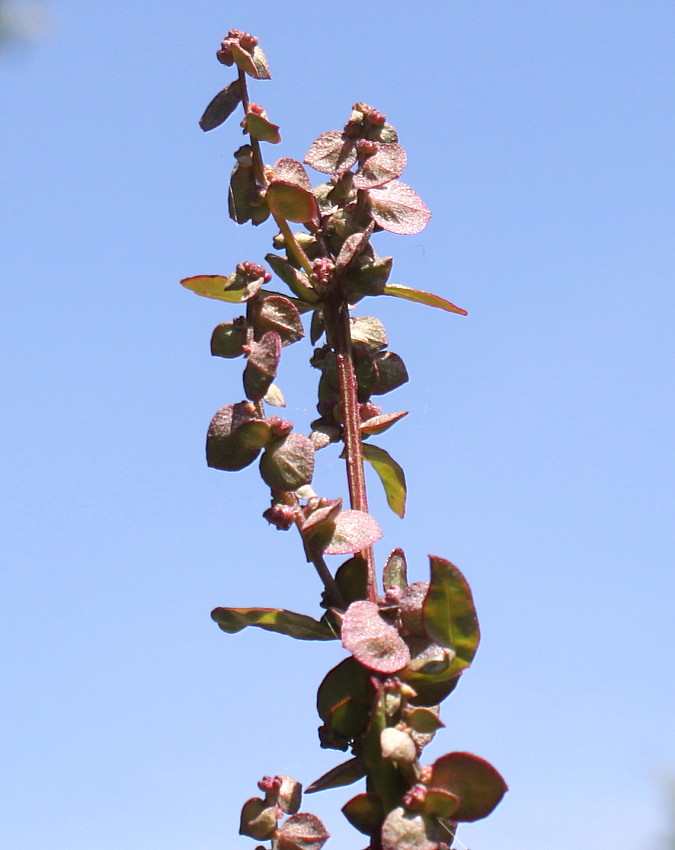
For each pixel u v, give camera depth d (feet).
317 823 0.95
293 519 0.96
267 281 1.00
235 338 0.99
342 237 1.03
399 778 0.92
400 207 1.03
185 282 1.01
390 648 0.93
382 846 0.90
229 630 0.98
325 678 0.95
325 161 1.03
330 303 1.02
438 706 0.96
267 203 1.01
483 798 0.91
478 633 0.93
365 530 0.97
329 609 0.97
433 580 0.93
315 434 1.02
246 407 0.97
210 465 0.97
